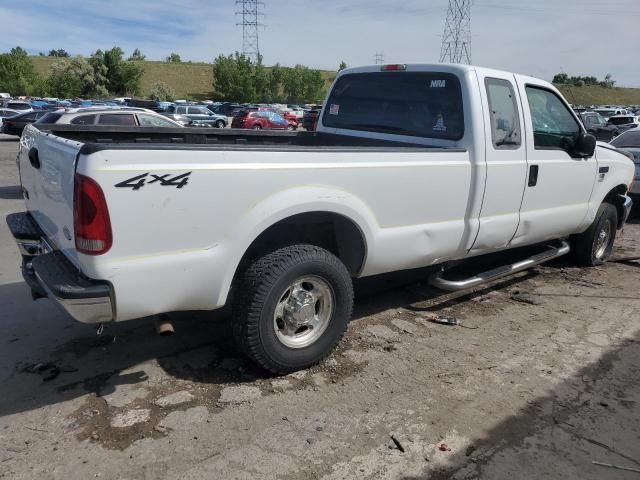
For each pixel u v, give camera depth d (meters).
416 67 4.76
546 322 4.81
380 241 3.89
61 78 73.12
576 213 5.68
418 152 4.00
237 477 2.72
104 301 2.89
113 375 3.64
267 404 3.35
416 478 2.78
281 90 95.69
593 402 3.54
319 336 3.75
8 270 5.88
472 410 3.38
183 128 4.97
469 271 5.35
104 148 2.76
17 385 3.49
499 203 4.66
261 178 3.24
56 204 3.25
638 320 4.93
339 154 3.56
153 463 2.79
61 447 2.90
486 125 4.41
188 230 3.05
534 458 2.97
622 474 2.88
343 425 3.17
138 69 77.94
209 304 3.28
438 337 4.41
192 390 3.48
